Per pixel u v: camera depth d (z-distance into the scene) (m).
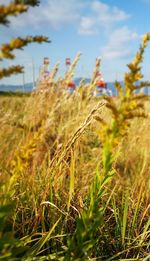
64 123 4.38
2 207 1.31
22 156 1.42
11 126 4.21
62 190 2.73
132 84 1.22
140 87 1.22
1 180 2.12
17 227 2.36
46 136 3.97
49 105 4.70
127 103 1.23
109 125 1.29
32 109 4.78
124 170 4.11
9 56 1.03
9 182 1.47
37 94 5.11
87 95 4.69
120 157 4.40
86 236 1.49
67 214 2.37
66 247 2.17
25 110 5.06
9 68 1.03
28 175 2.79
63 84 5.27
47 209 2.62
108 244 2.49
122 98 1.24
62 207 2.61
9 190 1.54
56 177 2.65
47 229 2.49
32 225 2.45
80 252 1.53
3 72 1.03
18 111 5.45
